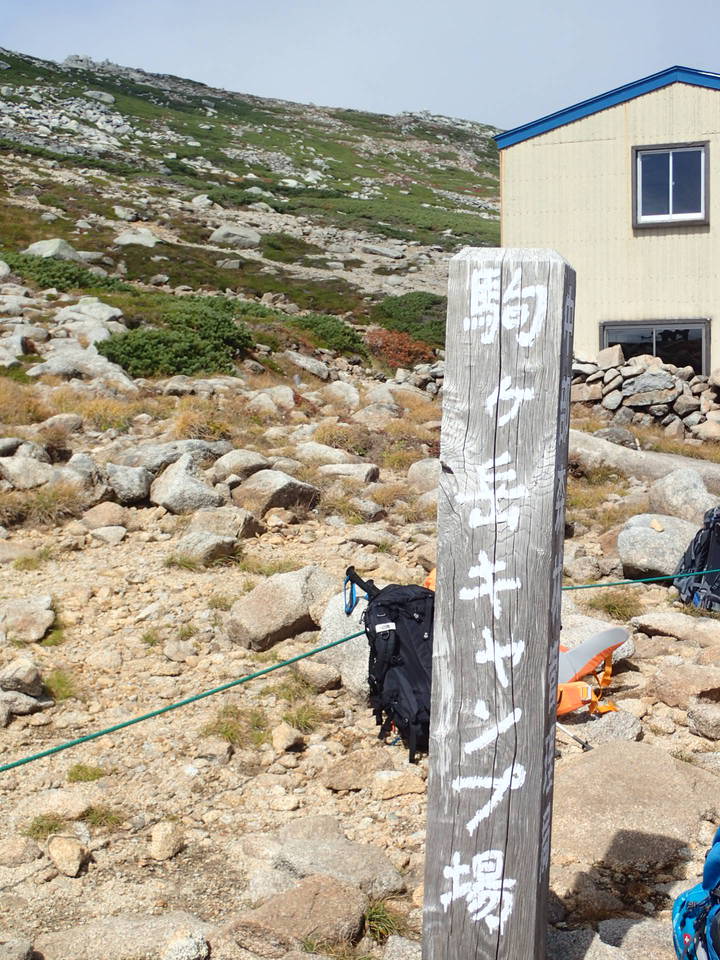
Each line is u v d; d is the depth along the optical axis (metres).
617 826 4.58
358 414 15.86
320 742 5.81
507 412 2.96
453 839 3.11
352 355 24.56
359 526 9.84
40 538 9.33
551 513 2.96
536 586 2.99
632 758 5.09
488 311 2.96
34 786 5.22
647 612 7.89
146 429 13.33
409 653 5.62
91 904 4.22
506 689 3.04
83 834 4.75
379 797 5.14
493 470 2.99
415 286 37.00
